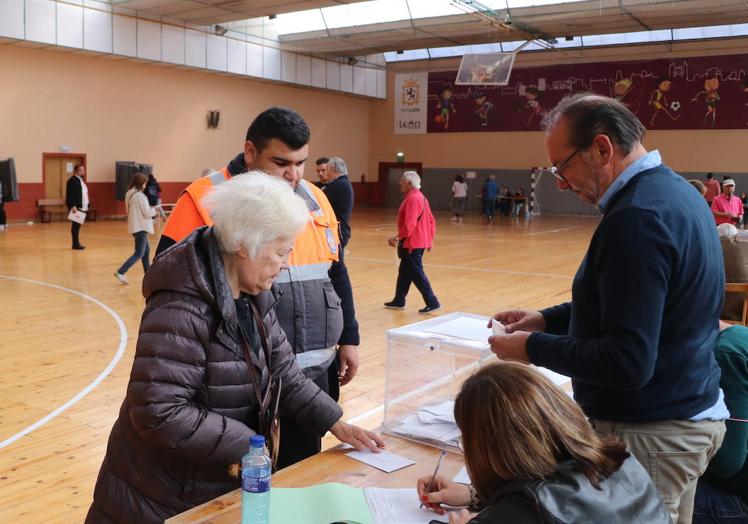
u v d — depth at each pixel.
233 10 17.61
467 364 2.23
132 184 9.34
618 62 22.41
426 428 2.15
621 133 1.62
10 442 3.89
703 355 1.63
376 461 1.96
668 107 21.84
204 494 1.79
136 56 17.98
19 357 5.64
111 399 4.64
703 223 1.59
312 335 2.39
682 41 21.36
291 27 21.56
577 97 1.72
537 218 22.86
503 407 1.22
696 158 21.62
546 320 2.15
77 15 16.67
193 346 1.67
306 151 2.29
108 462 1.84
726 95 21.00
